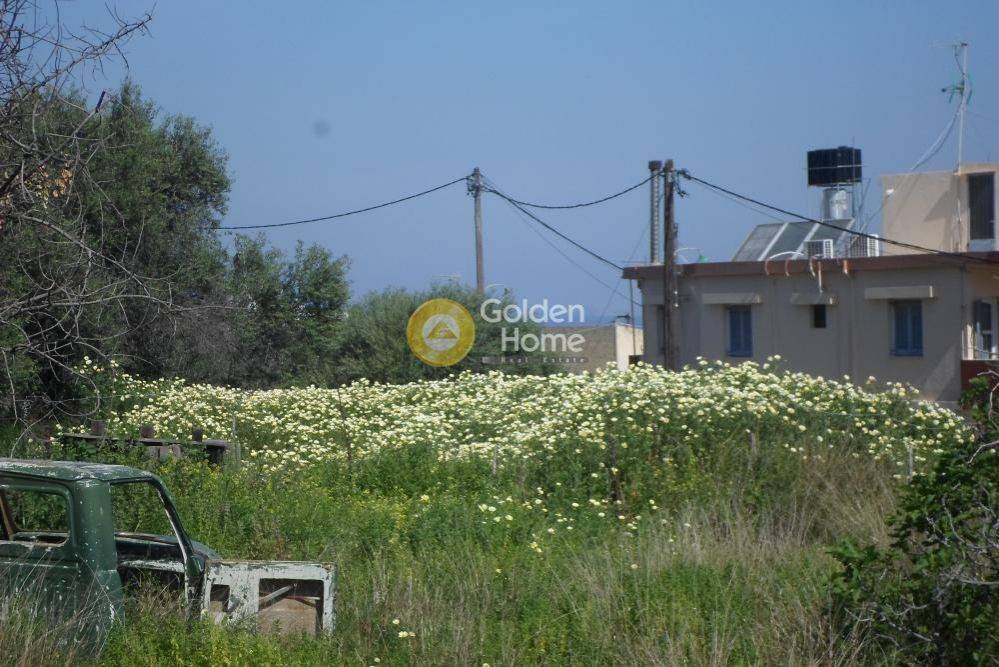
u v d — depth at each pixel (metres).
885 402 31.81
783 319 63.56
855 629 13.81
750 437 27.39
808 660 13.68
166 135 52.59
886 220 65.06
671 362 60.88
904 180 64.75
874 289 59.38
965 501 13.78
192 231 49.59
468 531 20.14
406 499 23.77
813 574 16.80
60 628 12.08
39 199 16.19
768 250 68.88
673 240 60.88
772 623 14.73
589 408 30.34
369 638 14.29
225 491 20.91
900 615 13.79
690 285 67.81
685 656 13.90
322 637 13.73
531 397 36.44
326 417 38.09
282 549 18.58
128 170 42.88
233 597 13.62
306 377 62.56
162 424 34.75
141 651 12.23
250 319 58.66
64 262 17.22
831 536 21.62
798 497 23.34
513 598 15.84
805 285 62.59
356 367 63.06
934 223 63.56
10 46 15.38
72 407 24.42
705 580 16.78
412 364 63.31
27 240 16.61
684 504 23.34
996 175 61.47
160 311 19.94
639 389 31.77
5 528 14.84
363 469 26.80
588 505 23.97
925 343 57.69
